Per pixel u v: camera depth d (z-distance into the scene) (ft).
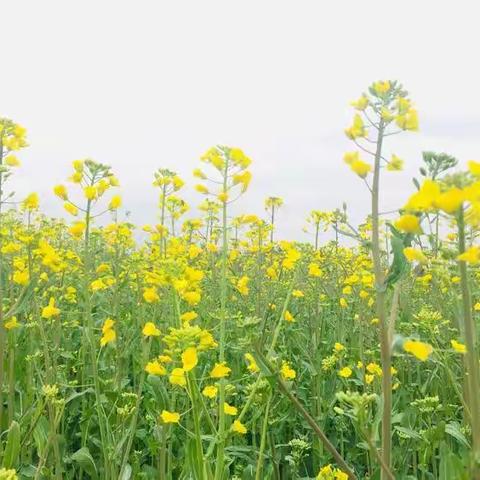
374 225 1.52
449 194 1.22
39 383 2.99
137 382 3.51
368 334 4.13
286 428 3.35
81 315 4.54
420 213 1.47
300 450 2.80
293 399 1.52
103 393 2.96
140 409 3.21
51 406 2.26
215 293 4.67
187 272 2.06
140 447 3.17
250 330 1.67
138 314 4.00
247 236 6.03
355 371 3.47
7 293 3.84
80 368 3.65
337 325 4.66
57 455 2.26
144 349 2.39
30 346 3.24
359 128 1.58
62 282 4.39
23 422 2.63
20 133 2.66
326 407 3.36
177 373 1.71
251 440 3.27
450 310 3.35
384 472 1.41
